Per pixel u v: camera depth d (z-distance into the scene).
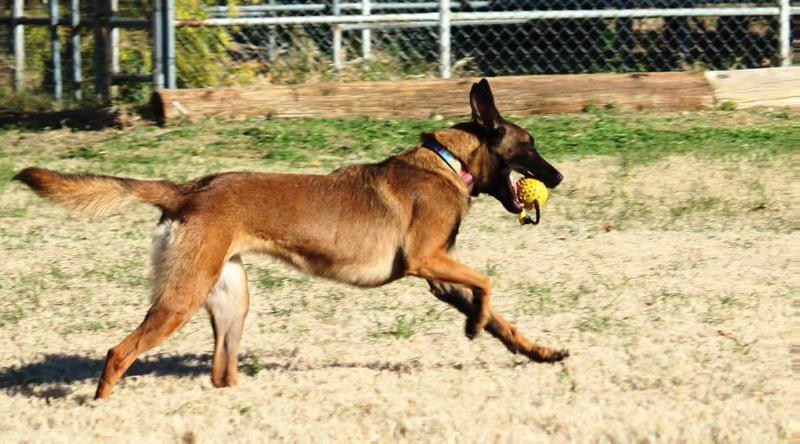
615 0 19.28
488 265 11.41
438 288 8.65
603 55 18.84
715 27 18.94
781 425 6.93
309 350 9.10
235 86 17.45
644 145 15.38
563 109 16.80
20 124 17.19
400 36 18.69
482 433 6.81
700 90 17.06
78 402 7.91
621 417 7.05
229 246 7.90
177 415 7.42
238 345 8.30
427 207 8.30
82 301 10.52
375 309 10.20
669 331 9.26
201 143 15.58
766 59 18.64
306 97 16.67
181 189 8.05
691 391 7.68
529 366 8.49
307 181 8.25
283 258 8.19
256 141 15.59
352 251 8.19
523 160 8.80
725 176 14.35
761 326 9.31
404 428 6.94
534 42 19.17
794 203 13.48
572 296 10.33
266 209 8.00
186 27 17.14
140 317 10.09
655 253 11.74
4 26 19.00
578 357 8.57
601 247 11.99
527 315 9.83
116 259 11.84
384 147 15.36
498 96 16.69
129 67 18.09
